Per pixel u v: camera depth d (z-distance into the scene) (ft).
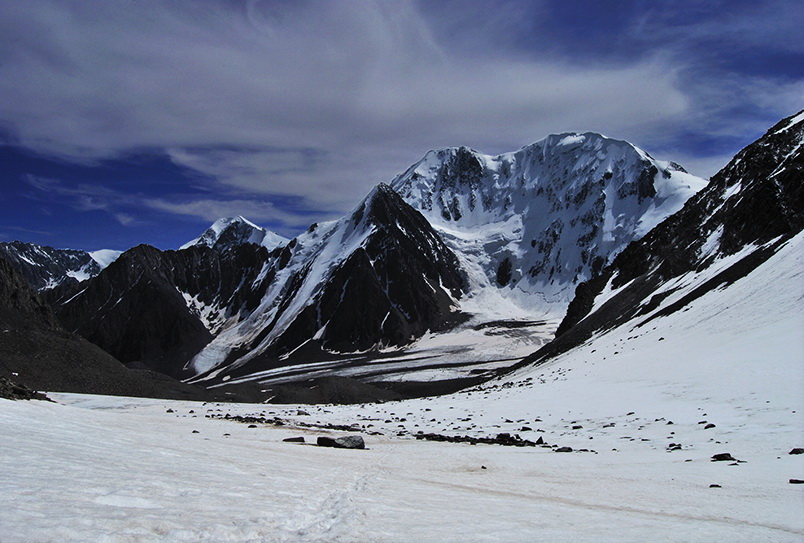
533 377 278.26
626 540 31.27
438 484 55.93
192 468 45.19
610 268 449.48
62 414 76.28
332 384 384.47
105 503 27.84
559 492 53.67
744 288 208.64
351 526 30.68
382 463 75.36
